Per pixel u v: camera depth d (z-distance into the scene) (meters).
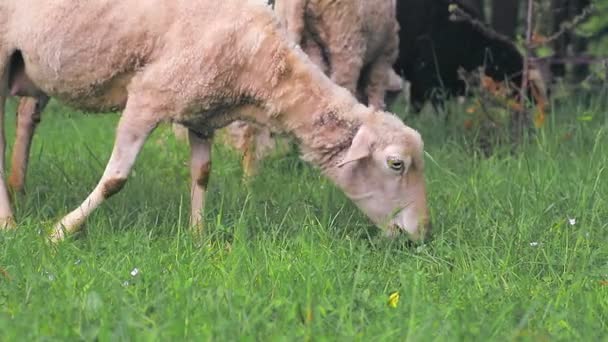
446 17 17.34
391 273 10.27
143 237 10.97
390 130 10.91
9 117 18.19
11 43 11.53
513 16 19.86
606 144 15.21
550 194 12.95
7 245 10.41
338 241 11.06
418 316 8.79
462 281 10.02
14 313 8.62
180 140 15.80
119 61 11.08
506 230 11.53
